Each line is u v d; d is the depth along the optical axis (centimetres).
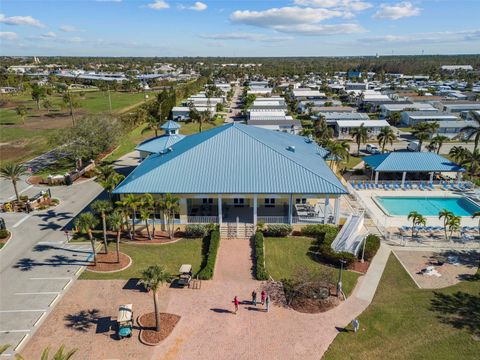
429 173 6800
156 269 2716
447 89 19488
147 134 10156
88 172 6644
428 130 8975
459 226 4538
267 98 16238
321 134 9188
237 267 3741
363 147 9231
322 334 2803
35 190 6022
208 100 14550
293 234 4434
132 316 2953
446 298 3212
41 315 3033
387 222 4878
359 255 3891
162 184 4447
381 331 2825
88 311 3080
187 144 5416
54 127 11138
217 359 2580
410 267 3731
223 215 4766
